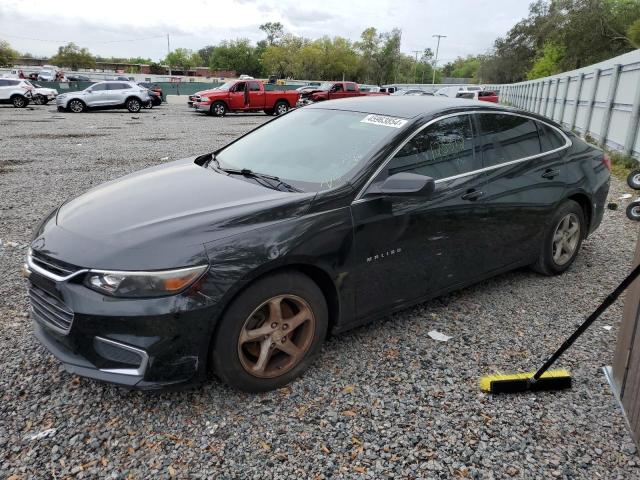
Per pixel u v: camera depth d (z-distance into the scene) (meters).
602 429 2.69
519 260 4.25
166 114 26.45
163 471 2.37
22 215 6.49
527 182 4.08
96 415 2.73
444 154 3.61
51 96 32.72
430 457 2.48
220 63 106.00
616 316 3.93
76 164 10.34
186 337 2.53
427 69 120.19
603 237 5.89
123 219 2.84
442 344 3.49
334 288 3.04
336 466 2.42
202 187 3.26
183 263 2.49
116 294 2.46
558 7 46.12
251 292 2.69
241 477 2.35
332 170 3.28
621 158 10.57
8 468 2.37
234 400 2.86
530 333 3.66
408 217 3.29
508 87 46.81
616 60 12.22
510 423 2.73
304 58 89.19
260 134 4.19
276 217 2.82
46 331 2.84
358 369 3.18
